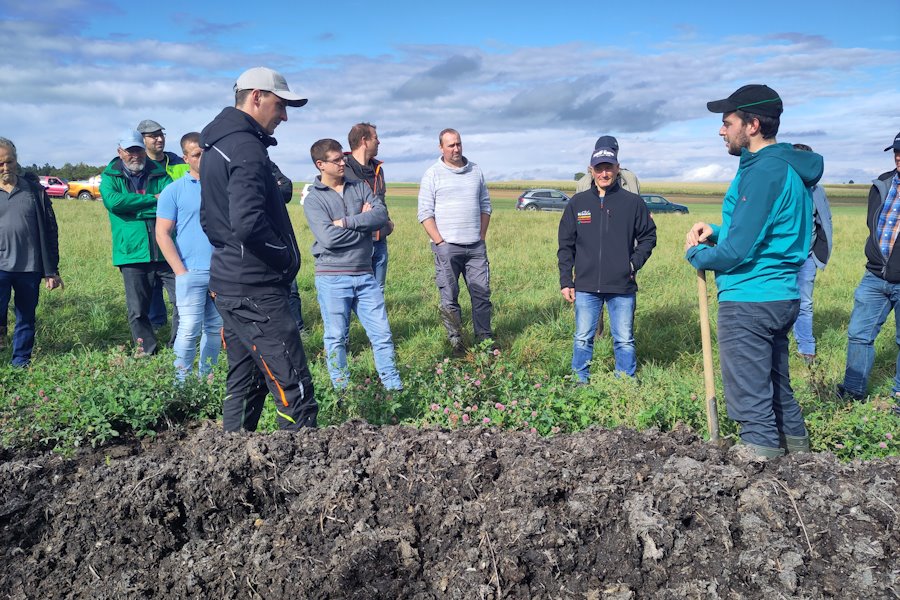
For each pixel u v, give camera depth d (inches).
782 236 149.2
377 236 282.7
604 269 226.4
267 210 155.4
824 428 181.3
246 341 159.2
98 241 652.1
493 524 125.0
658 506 126.8
